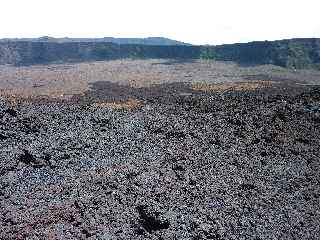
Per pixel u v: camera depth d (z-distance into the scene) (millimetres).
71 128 43969
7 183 31672
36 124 43594
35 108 50469
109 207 28297
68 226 25781
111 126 45438
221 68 146875
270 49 170750
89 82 108500
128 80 112750
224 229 26906
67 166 35344
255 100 59125
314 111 49875
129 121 47469
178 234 25938
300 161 38406
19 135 40500
